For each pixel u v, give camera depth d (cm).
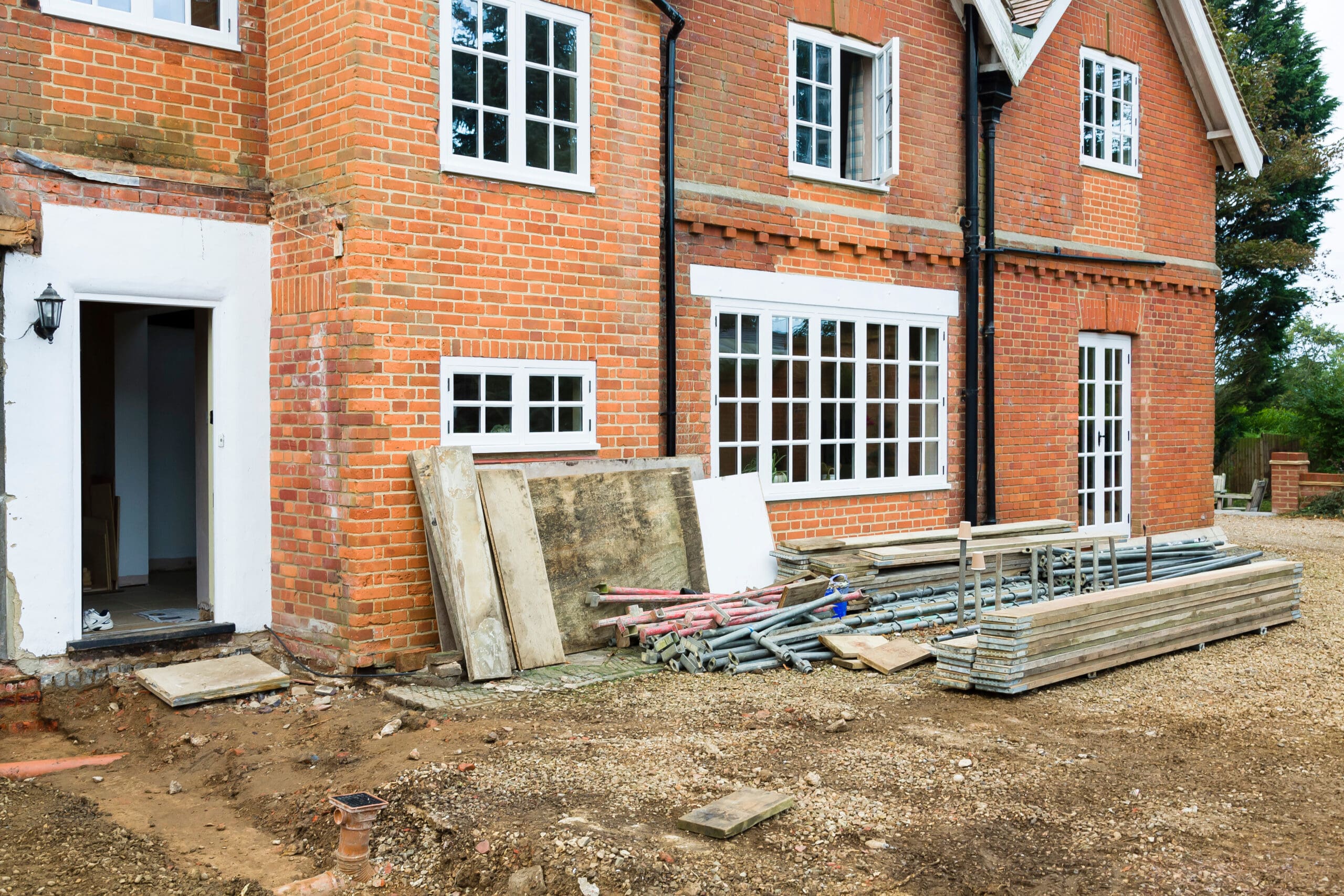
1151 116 1381
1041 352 1256
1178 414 1436
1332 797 536
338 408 745
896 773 557
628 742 602
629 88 871
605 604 830
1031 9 1206
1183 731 644
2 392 700
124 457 1002
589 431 858
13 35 704
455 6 775
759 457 1020
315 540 771
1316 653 869
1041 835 485
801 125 1051
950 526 1181
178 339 1139
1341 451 2441
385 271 740
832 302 1069
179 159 775
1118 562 1116
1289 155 2888
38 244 709
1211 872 450
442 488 736
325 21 750
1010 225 1214
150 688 711
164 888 461
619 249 867
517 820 486
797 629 837
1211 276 1466
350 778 561
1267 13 3466
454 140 778
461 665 734
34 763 615
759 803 503
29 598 713
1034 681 719
